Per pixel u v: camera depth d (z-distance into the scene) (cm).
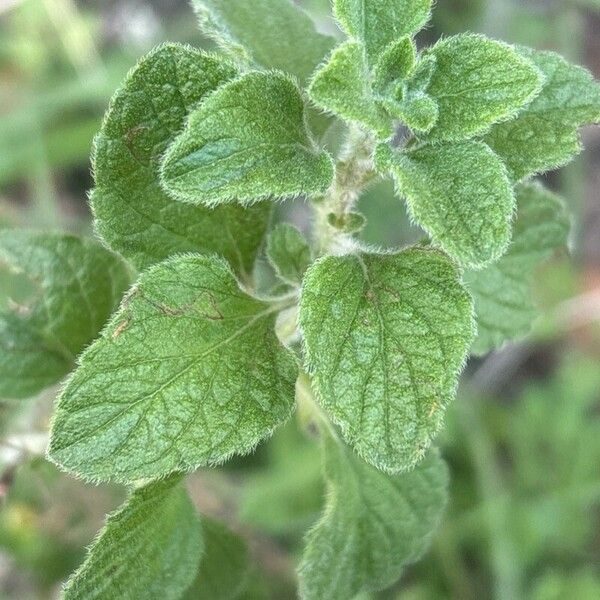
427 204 7
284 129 7
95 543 7
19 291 12
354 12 8
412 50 8
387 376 7
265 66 9
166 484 7
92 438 7
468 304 7
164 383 7
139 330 7
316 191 7
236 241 8
